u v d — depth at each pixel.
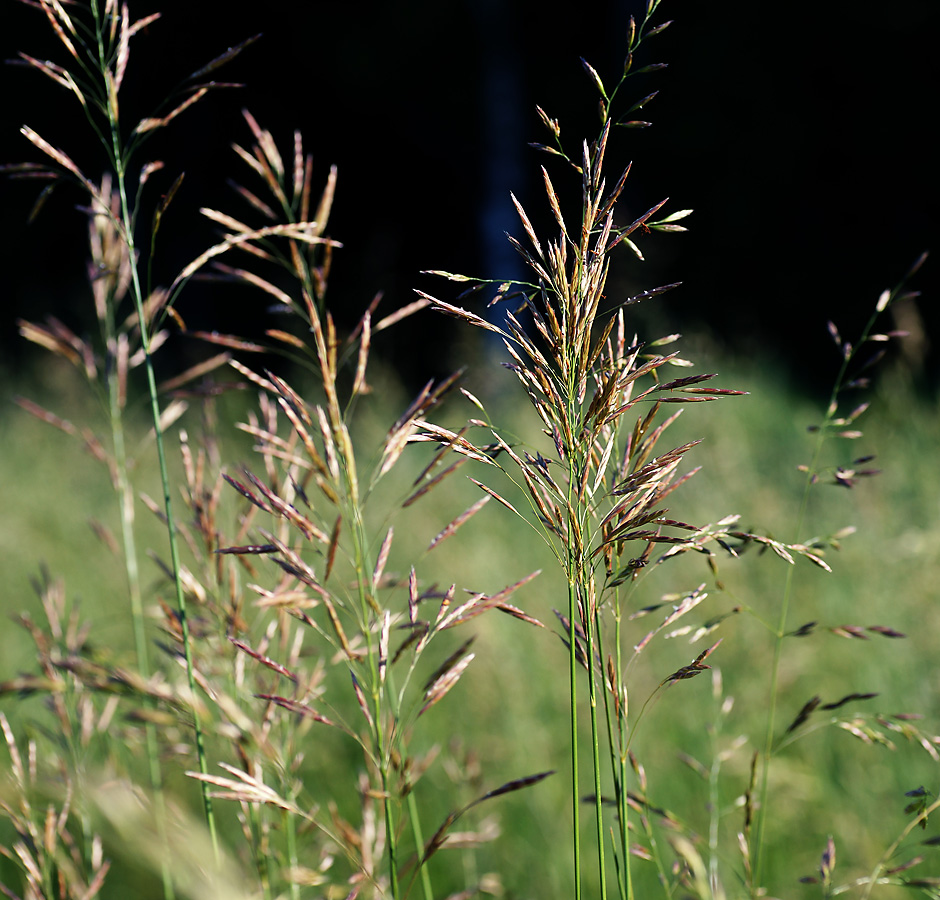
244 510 1.56
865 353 10.27
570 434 1.03
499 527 4.08
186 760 1.71
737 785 2.39
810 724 2.62
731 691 2.78
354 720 2.76
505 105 13.17
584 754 2.60
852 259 11.77
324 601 1.16
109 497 5.00
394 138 16.64
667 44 13.99
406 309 1.21
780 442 5.55
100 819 1.51
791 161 12.66
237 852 1.59
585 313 1.02
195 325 14.57
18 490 5.22
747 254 12.50
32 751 1.54
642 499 1.10
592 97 14.34
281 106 16.83
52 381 6.80
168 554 4.09
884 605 3.01
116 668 1.12
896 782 2.32
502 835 2.35
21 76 16.56
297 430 1.16
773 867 2.10
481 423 1.08
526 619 1.15
